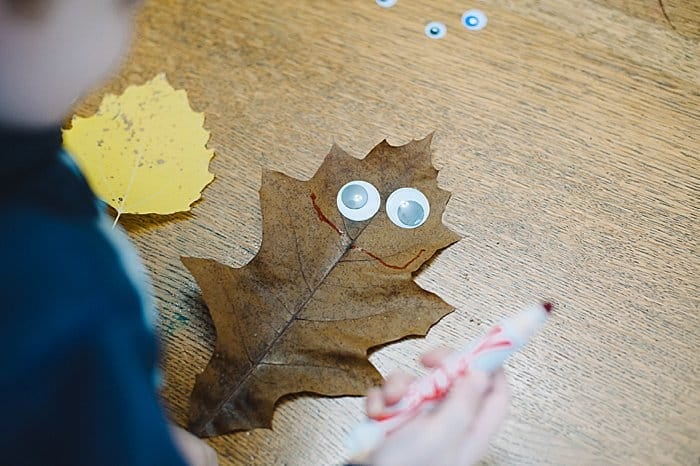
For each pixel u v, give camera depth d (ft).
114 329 0.97
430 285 1.52
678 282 1.51
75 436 0.99
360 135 1.68
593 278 1.52
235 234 1.58
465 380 1.19
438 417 1.16
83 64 0.93
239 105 1.72
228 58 1.77
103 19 0.93
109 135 1.64
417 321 1.46
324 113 1.70
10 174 0.96
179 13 1.83
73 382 0.96
